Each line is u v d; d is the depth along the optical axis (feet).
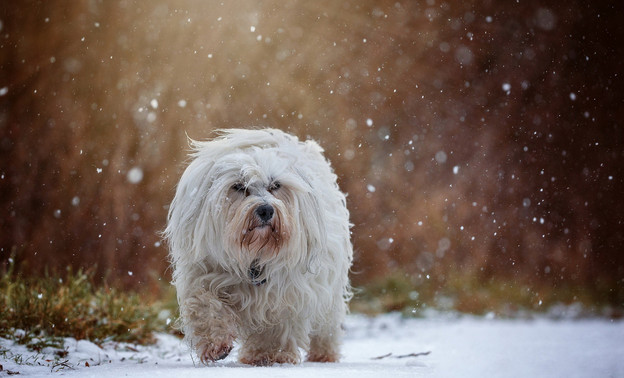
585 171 61.31
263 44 57.00
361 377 15.10
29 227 43.09
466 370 20.27
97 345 23.77
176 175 48.29
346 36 60.23
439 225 55.42
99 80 49.52
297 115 56.85
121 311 27.04
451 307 45.55
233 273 18.57
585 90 62.90
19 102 46.34
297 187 18.54
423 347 27.99
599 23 63.16
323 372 15.99
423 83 61.46
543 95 62.95
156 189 47.34
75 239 43.57
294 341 19.13
